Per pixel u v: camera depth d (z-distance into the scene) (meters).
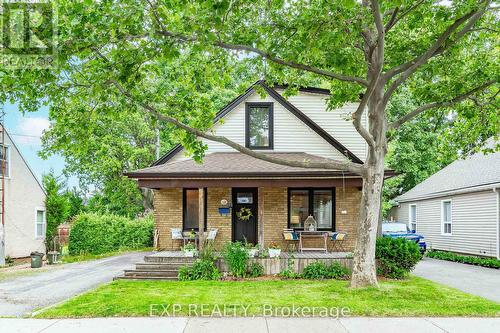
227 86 28.62
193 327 7.53
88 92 10.55
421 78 14.59
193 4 8.36
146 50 9.09
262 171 14.64
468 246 21.12
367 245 11.34
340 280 12.88
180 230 16.44
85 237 24.03
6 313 9.22
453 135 15.39
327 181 14.98
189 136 11.21
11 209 21.77
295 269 13.64
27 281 14.05
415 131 30.88
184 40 9.22
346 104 18.38
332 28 8.54
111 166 29.33
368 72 11.63
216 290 10.98
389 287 11.16
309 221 16.38
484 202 19.73
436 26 11.65
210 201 17.16
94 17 7.88
